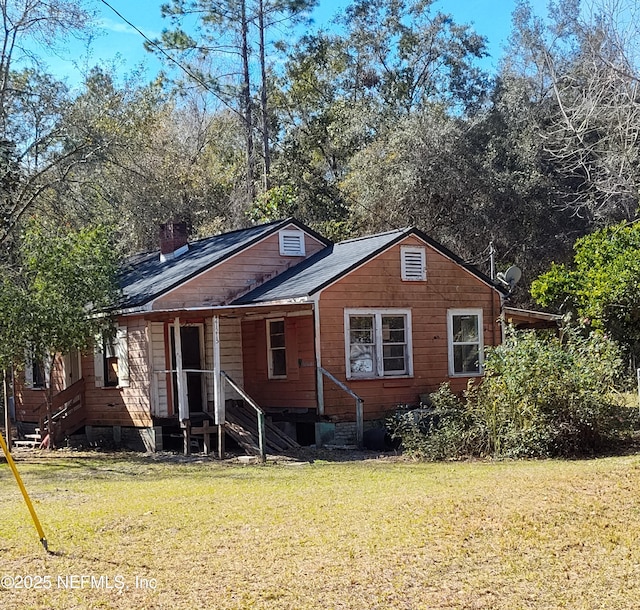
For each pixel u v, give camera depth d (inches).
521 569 288.5
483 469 501.7
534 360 568.4
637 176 1166.3
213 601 267.7
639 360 746.8
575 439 553.0
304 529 350.3
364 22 1802.4
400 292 761.6
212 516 385.4
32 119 1042.7
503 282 826.2
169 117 1643.7
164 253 898.7
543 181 1338.6
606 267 769.6
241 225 1440.7
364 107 1633.9
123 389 778.2
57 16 989.8
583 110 1199.6
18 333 688.4
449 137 1348.4
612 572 282.5
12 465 330.3
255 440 670.5
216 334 655.1
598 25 1123.3
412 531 337.4
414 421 629.3
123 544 340.5
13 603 272.4
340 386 697.0
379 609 256.4
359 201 1385.3
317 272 760.3
